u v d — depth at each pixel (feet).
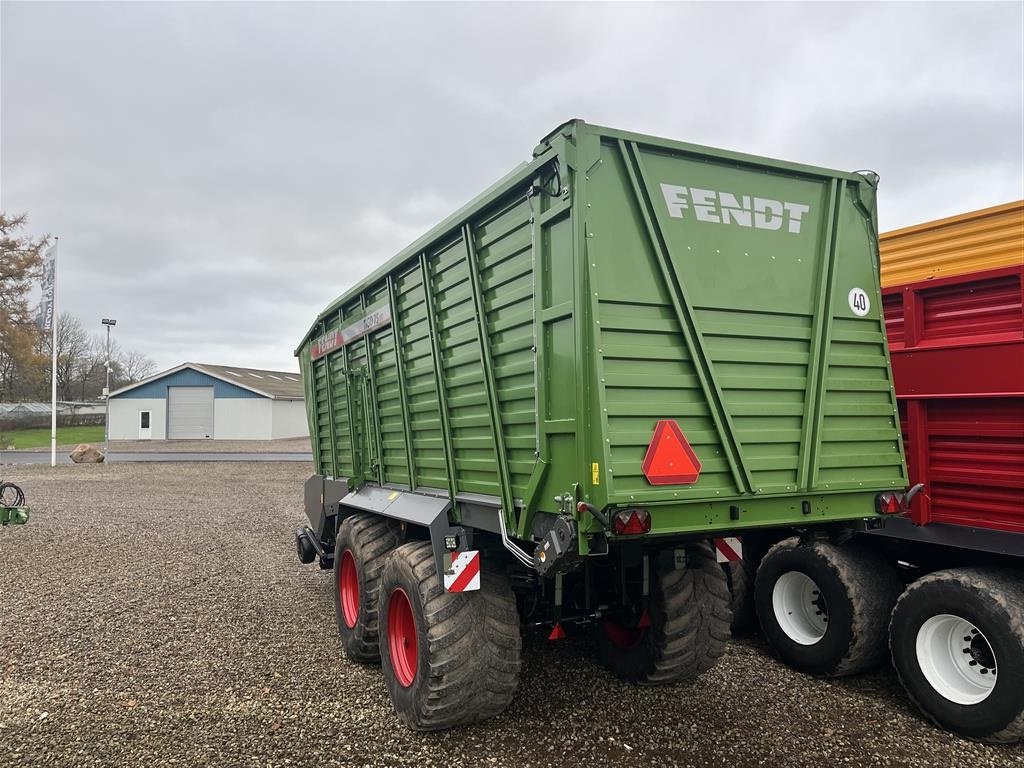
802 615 17.39
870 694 15.57
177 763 12.59
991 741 12.98
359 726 14.06
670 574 14.88
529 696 15.38
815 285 13.20
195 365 150.61
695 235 12.06
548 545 11.18
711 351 11.82
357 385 20.61
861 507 12.94
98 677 16.85
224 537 36.94
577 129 11.14
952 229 16.28
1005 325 13.69
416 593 13.48
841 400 13.11
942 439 14.47
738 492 11.55
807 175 13.39
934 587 13.82
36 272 129.08
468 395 14.10
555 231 11.48
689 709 14.71
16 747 13.26
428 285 15.52
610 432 10.59
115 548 33.73
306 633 20.43
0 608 23.07
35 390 174.09
